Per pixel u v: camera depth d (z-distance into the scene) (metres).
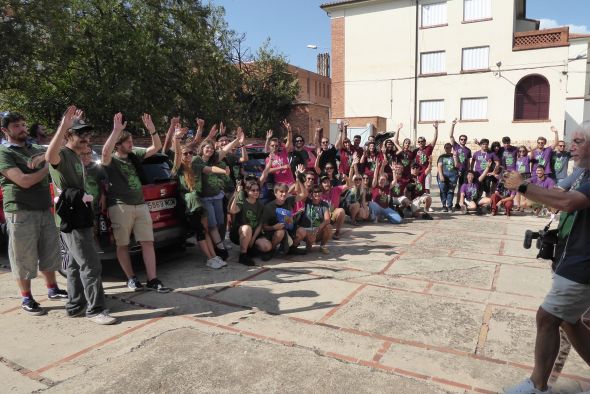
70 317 4.31
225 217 6.67
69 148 4.13
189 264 6.11
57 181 4.07
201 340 3.77
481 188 10.45
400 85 25.78
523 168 10.21
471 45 23.75
